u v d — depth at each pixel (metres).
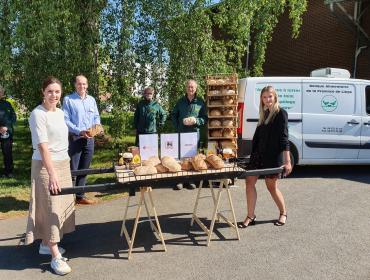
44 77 7.50
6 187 6.65
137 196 6.25
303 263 3.80
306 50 15.27
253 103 7.12
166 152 4.18
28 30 7.03
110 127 8.53
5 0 7.18
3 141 7.40
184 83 8.46
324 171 7.96
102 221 5.13
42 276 3.64
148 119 6.93
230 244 4.30
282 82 7.23
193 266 3.79
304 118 7.25
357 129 7.40
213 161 4.03
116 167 4.12
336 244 4.25
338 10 13.80
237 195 6.23
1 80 7.65
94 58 8.06
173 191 6.51
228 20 9.02
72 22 7.40
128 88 8.23
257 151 4.70
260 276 3.55
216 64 8.66
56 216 3.66
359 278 3.49
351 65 13.68
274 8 10.17
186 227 4.86
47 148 3.52
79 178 5.75
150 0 8.22
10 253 4.15
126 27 7.83
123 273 3.67
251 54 11.27
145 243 4.39
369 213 5.28
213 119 6.62
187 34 8.38
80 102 5.67
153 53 8.48
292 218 5.11
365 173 7.75
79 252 4.17
